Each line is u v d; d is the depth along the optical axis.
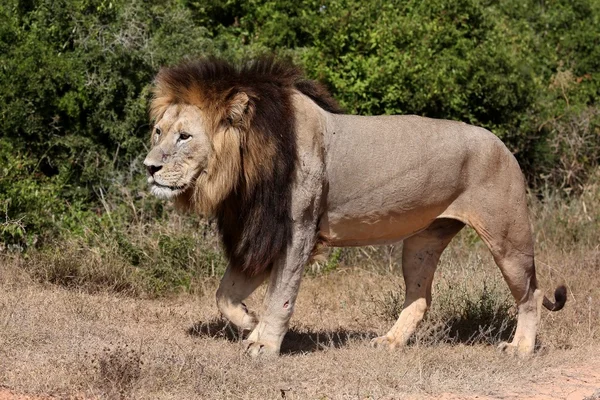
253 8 18.47
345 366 9.88
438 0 18.53
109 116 15.41
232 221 10.27
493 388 9.66
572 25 22.73
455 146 10.69
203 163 9.80
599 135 19.91
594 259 15.72
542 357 11.09
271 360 9.83
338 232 10.51
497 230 10.88
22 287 12.43
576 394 9.58
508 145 18.66
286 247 10.04
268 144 9.80
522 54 19.34
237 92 9.70
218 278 14.13
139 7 15.95
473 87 17.72
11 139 14.68
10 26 14.79
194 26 17.12
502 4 22.88
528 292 11.23
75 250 13.63
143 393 8.34
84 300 11.95
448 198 10.77
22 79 14.61
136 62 15.57
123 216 14.83
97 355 8.89
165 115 9.89
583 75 22.06
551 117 19.62
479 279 13.44
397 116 10.77
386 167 10.40
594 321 12.79
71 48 15.55
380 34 17.50
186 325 11.64
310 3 18.39
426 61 17.36
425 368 10.02
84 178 15.29
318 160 10.06
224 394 8.58
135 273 13.73
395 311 13.07
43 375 8.48
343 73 17.33
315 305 13.64
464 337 12.24
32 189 13.91
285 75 10.20
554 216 17.56
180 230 14.70
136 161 15.55
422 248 11.36
